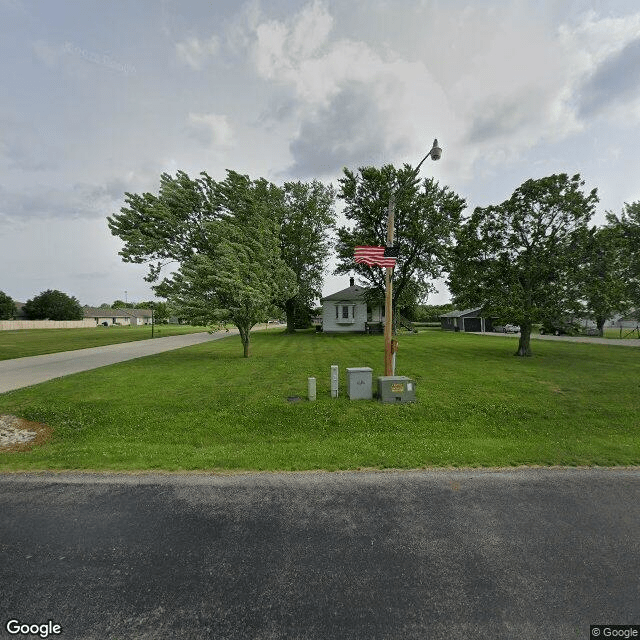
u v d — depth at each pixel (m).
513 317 16.47
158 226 18.42
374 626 2.70
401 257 29.27
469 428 8.20
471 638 2.59
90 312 101.06
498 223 17.94
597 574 3.27
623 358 17.48
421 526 4.09
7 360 17.23
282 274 19.41
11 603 2.90
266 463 6.06
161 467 5.89
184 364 15.61
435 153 9.98
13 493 4.93
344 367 14.73
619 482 5.34
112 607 2.87
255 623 2.72
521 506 4.58
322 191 42.03
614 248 16.55
